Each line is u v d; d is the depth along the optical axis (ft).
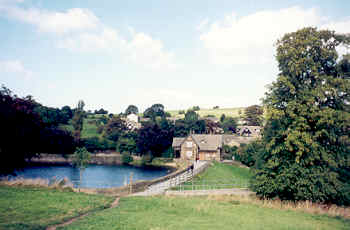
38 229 43.80
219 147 294.25
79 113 346.54
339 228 61.72
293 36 95.45
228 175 167.94
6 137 101.24
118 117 403.13
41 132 125.29
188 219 58.85
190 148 298.35
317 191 84.79
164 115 598.75
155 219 55.83
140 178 198.18
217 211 70.79
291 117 89.81
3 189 75.77
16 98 111.86
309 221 67.51
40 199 66.74
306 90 87.66
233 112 623.36
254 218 65.87
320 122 82.43
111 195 95.09
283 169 92.32
